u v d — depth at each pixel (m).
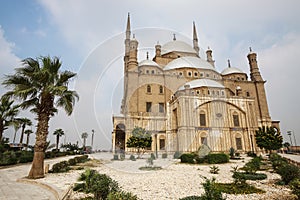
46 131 11.77
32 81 11.20
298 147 47.41
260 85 44.69
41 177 11.08
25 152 27.11
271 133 25.23
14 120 17.64
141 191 7.65
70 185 8.66
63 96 11.69
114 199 4.58
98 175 6.48
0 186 9.17
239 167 15.40
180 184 8.94
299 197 6.92
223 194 7.60
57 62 11.93
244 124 27.69
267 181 10.34
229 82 42.19
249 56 49.50
